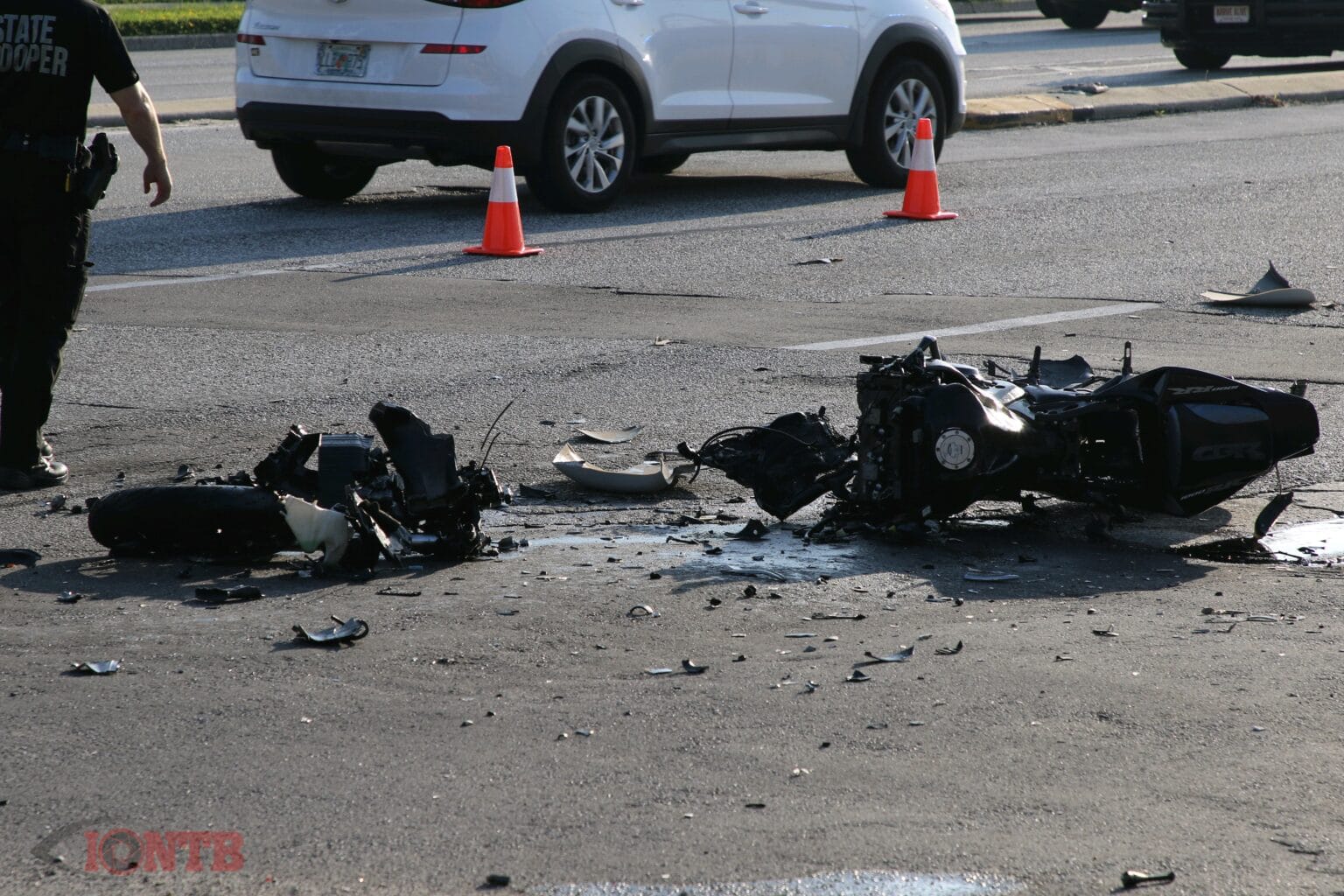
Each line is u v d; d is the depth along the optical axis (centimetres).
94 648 1370
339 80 3781
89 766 1140
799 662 1344
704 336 2706
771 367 2492
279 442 2080
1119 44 9156
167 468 1964
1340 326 2800
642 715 1230
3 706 1243
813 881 976
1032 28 10469
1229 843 1024
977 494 1669
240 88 3919
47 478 1883
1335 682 1297
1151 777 1122
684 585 1549
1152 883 972
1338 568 1627
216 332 2730
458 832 1040
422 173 4662
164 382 2398
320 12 3791
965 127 5922
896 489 1680
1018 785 1109
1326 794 1095
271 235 3644
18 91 1834
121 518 1600
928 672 1321
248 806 1079
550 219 3931
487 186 4447
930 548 1681
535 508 1820
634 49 3978
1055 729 1205
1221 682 1298
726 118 4197
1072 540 1716
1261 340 2686
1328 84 6819
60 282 1870
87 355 2559
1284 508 1695
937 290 3119
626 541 1700
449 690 1281
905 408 1672
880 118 4484
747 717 1227
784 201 4244
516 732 1198
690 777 1121
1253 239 3644
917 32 4544
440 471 1631
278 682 1296
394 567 1605
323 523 1545
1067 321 2825
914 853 1010
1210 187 4394
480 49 3722
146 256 3403
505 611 1469
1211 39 7144
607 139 4019
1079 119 6200
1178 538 1723
